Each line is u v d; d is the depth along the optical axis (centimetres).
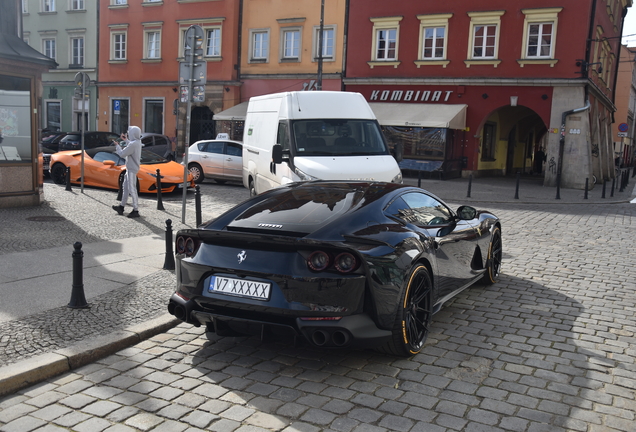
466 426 352
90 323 514
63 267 708
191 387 405
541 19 2528
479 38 2673
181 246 462
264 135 1223
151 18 3462
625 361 465
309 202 487
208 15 3291
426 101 2803
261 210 481
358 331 406
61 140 2077
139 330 500
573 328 549
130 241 899
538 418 363
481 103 2698
